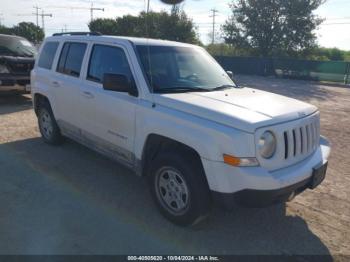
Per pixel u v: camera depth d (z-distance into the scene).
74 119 5.17
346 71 26.53
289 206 4.29
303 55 37.44
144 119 3.85
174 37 38.09
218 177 3.18
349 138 7.87
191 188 3.41
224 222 3.84
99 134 4.68
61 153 5.75
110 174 4.98
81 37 5.22
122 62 4.34
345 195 4.68
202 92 4.10
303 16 35.97
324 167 3.73
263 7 36.69
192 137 3.33
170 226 3.70
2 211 3.85
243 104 3.63
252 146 3.10
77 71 5.09
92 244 3.33
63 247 3.26
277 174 3.23
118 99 4.20
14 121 7.86
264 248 3.42
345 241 3.60
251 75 32.19
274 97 4.18
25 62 9.91
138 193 4.43
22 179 4.71
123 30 43.59
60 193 4.34
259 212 4.09
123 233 3.53
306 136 3.61
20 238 3.36
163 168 3.69
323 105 13.62
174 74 4.29
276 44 37.44
